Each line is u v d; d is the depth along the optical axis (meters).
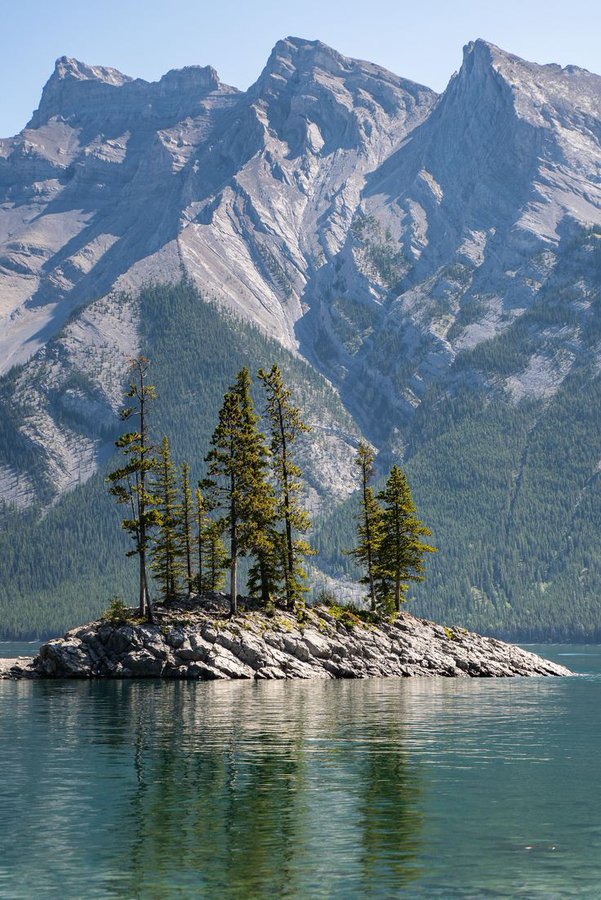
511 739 82.75
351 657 161.25
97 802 54.75
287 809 53.16
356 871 42.38
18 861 43.81
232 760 68.56
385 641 170.50
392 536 191.88
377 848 45.81
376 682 148.25
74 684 138.00
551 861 43.84
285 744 76.62
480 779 62.47
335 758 69.81
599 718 100.88
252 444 166.75
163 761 68.12
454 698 122.25
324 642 158.88
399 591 194.38
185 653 148.38
